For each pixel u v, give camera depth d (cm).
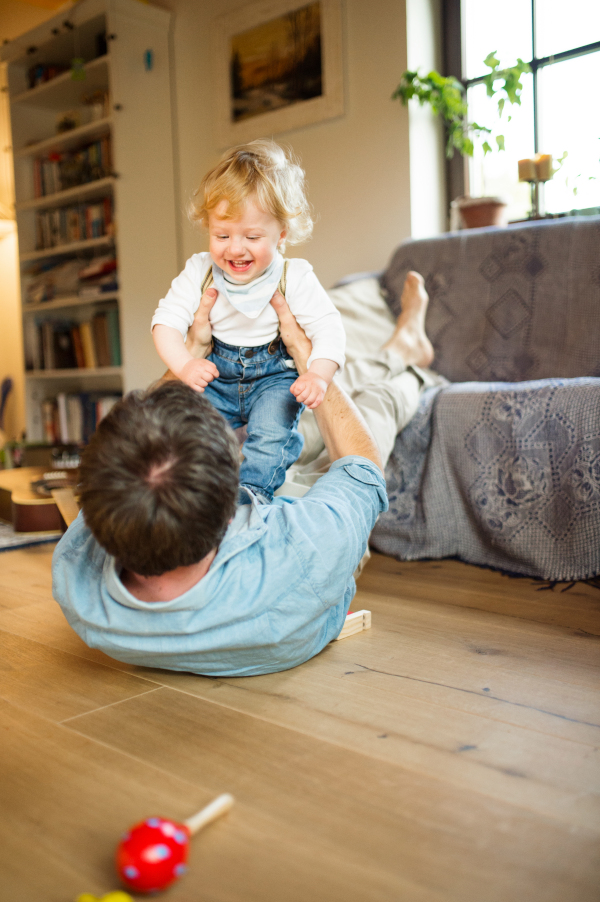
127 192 370
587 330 210
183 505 79
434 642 131
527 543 180
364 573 185
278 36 331
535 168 258
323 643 122
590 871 67
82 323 411
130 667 121
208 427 84
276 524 104
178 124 387
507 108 291
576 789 81
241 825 74
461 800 79
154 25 374
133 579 99
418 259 254
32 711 104
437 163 307
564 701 104
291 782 83
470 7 298
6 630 143
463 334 239
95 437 84
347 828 74
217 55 356
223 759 88
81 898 60
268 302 128
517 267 230
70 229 409
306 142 330
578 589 166
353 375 208
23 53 407
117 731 96
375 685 111
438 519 198
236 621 100
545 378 219
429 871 67
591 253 213
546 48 280
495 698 106
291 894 64
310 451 183
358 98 309
